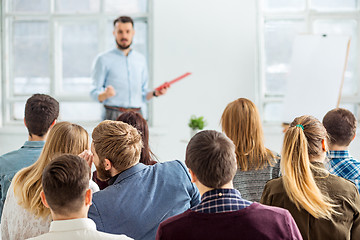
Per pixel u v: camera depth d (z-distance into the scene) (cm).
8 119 546
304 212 160
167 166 177
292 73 463
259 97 518
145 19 518
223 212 127
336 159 211
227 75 502
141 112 466
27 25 534
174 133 505
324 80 455
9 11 534
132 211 162
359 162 210
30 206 165
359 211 161
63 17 526
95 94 436
